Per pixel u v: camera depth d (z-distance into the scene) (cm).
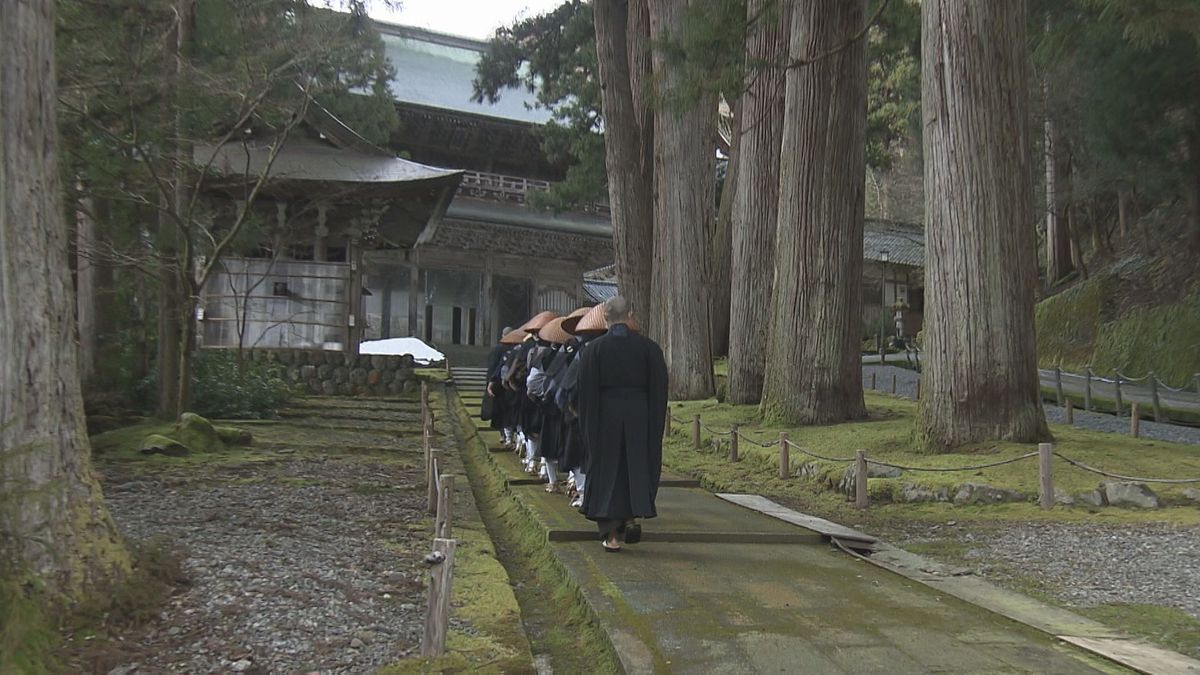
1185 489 782
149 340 1389
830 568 549
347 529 630
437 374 2334
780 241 1266
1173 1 898
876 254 3878
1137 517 739
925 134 987
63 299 384
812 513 817
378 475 958
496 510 820
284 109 1316
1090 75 1873
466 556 568
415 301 3366
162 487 778
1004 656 379
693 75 1103
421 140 3691
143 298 1379
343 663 355
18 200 361
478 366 2942
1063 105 2222
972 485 810
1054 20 1598
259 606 405
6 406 351
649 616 430
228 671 335
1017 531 705
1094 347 2328
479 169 3888
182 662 339
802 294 1223
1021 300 941
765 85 1513
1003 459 874
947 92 949
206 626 373
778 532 644
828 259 1211
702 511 747
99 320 1327
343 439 1293
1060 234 3350
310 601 424
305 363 1905
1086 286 2577
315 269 1947
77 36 913
